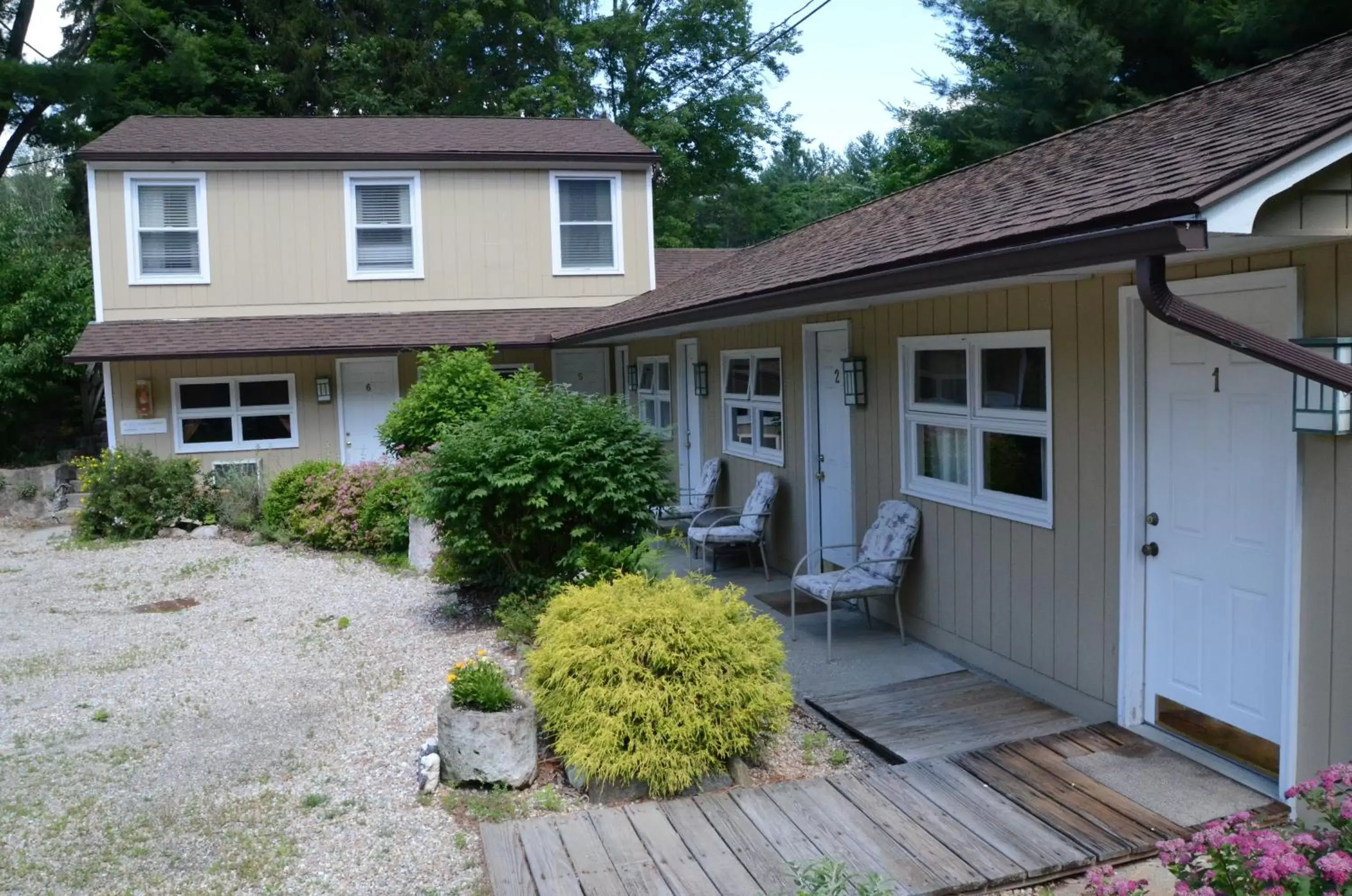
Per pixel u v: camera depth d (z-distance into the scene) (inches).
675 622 202.8
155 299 605.0
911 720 228.1
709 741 194.9
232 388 597.0
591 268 665.0
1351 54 207.0
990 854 163.0
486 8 1099.3
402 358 621.9
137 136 629.9
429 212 637.9
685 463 512.1
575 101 1063.0
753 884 157.3
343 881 167.0
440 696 253.8
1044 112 706.2
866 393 319.3
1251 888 112.9
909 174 971.9
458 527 319.6
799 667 274.2
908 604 299.4
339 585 399.2
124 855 177.9
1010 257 178.1
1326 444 166.6
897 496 303.1
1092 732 212.1
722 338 450.0
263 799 199.3
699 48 1148.5
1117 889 123.5
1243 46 619.8
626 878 160.1
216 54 1080.8
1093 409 219.3
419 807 193.2
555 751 206.2
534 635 281.7
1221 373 189.9
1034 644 242.2
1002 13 714.2
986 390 260.4
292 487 506.0
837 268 258.4
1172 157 188.2
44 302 661.3
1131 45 708.0
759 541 387.2
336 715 247.0
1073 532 227.0
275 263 618.8
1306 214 149.6
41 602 386.0
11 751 229.9
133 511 525.0
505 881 160.4
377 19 1155.9
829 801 185.2
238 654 305.3
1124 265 188.1
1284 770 174.4
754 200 1277.1
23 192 1349.7
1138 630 212.2
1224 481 190.9
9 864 175.5
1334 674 166.1
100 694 269.9
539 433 317.4
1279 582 179.8
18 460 701.9
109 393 578.6
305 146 633.0
